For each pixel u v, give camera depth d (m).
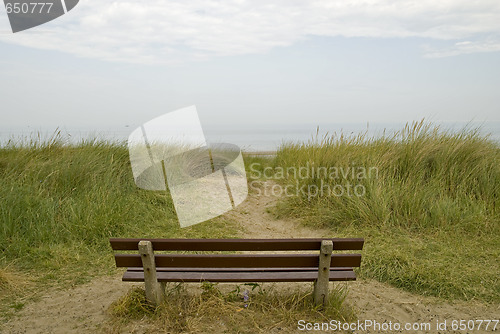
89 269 4.71
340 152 7.73
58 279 4.39
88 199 6.26
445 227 5.65
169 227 6.38
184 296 3.78
